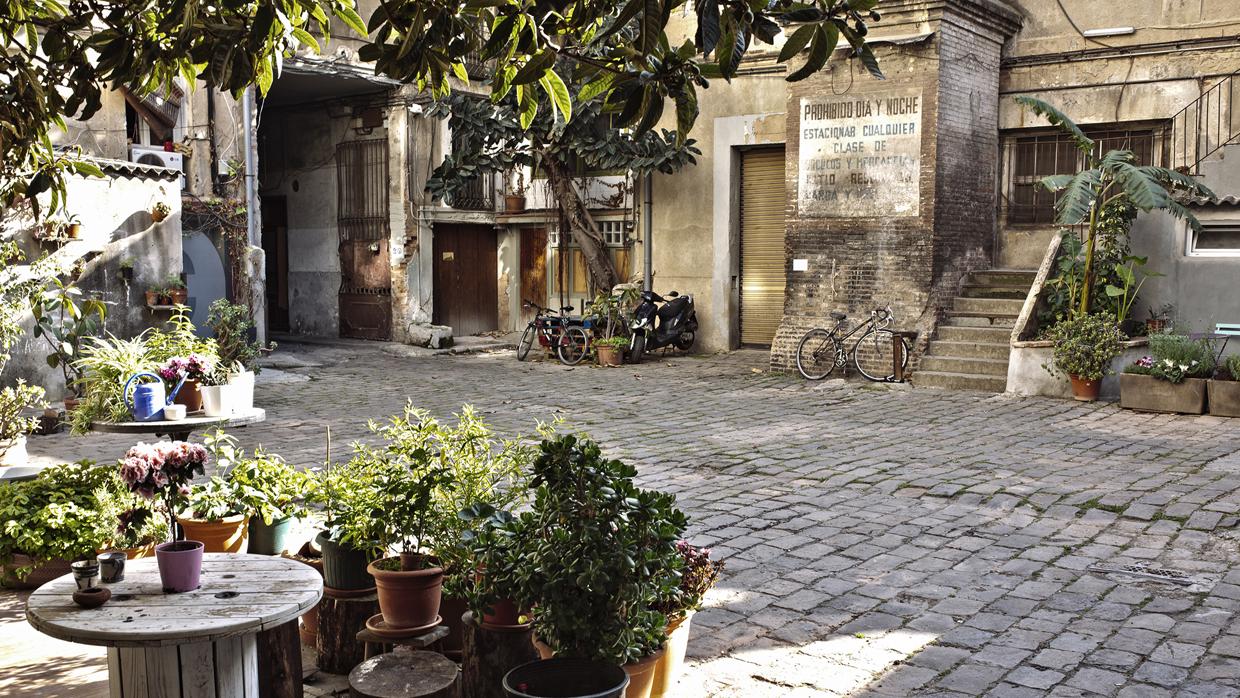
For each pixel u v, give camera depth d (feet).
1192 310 44.16
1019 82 52.70
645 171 59.47
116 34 12.39
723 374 53.57
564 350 60.23
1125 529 23.65
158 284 45.60
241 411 20.44
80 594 11.06
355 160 68.13
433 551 14.57
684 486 28.17
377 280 67.62
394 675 12.37
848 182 51.34
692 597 13.24
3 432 22.82
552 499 11.87
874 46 49.83
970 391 46.52
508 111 59.21
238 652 11.30
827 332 51.34
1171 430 36.58
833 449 33.47
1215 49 47.47
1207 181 44.45
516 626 12.95
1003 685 14.94
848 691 14.78
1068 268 45.62
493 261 72.33
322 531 15.16
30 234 40.55
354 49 58.34
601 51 11.55
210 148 54.29
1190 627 17.33
